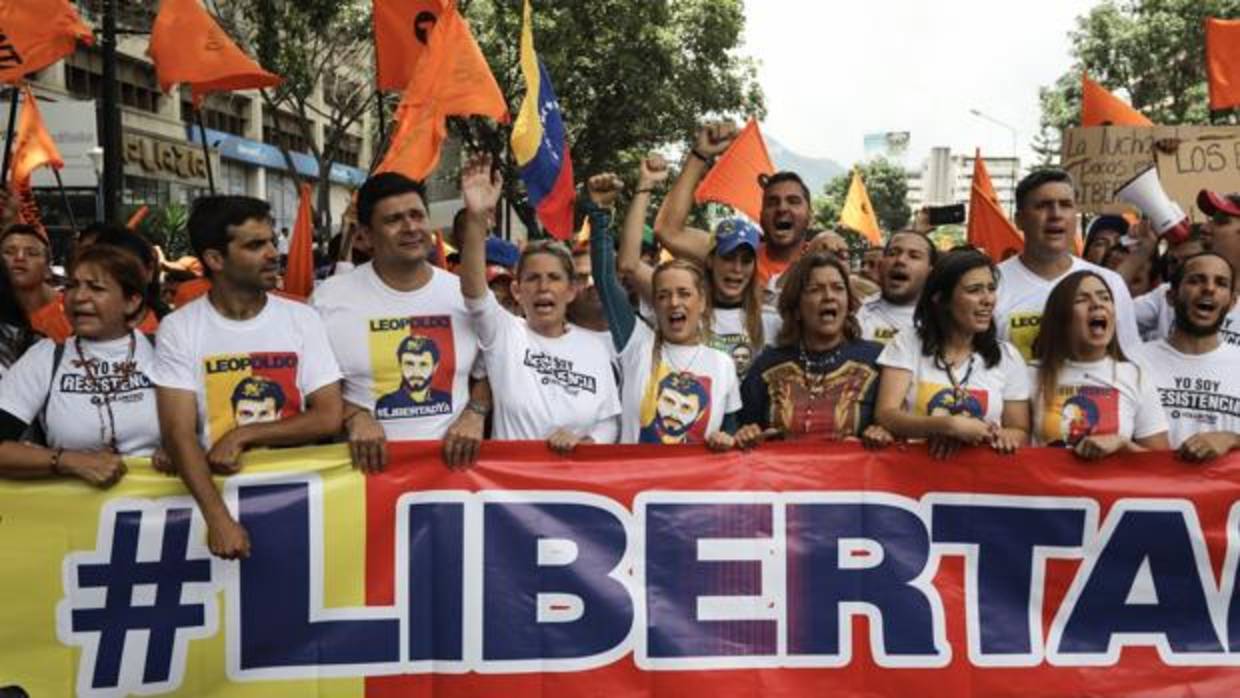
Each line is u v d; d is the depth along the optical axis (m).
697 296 3.91
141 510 3.38
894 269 4.59
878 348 3.90
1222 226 4.67
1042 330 3.83
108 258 3.37
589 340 3.95
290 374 3.43
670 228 4.92
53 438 3.40
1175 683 3.68
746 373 4.06
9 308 4.17
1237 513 3.70
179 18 6.45
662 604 3.60
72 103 14.19
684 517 3.61
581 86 22.77
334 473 3.49
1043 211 4.17
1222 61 7.18
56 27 6.03
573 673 3.56
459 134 20.95
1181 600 3.70
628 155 24.08
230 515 3.36
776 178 5.00
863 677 3.64
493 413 3.81
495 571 3.54
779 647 3.62
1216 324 3.96
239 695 3.43
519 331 3.81
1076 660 3.67
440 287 3.75
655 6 22.42
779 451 3.66
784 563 3.64
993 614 3.67
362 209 3.65
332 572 3.47
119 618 3.37
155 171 28.50
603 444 3.59
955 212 7.97
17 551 3.32
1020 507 3.68
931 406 3.73
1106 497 3.68
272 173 36.16
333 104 22.94
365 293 3.69
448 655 3.52
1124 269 5.71
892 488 3.67
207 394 3.37
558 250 3.87
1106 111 8.12
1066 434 3.74
